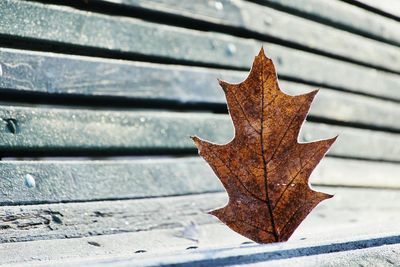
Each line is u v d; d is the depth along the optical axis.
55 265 0.63
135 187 0.83
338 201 0.98
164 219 0.82
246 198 0.68
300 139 1.05
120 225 0.79
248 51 1.02
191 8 0.96
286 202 0.68
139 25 0.91
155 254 0.65
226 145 0.68
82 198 0.79
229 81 0.97
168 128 0.90
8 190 0.75
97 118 0.84
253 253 0.62
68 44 0.84
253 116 0.68
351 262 0.63
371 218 0.91
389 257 0.65
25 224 0.74
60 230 0.75
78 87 0.84
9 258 0.69
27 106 0.82
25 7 0.82
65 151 0.81
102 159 0.85
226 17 1.00
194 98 0.94
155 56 0.91
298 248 0.64
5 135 0.78
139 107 0.89
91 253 0.72
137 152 0.87
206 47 0.96
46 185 0.78
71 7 0.85
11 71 0.80
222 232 0.81
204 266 0.61
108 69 0.87
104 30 0.87
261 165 0.68
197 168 0.89
